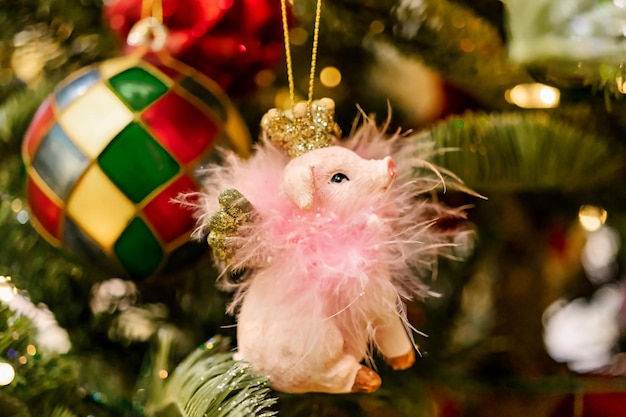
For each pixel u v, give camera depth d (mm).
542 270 457
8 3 397
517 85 371
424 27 369
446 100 413
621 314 485
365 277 274
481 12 376
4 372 294
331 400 345
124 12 358
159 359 331
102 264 326
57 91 332
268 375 279
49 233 331
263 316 279
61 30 414
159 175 312
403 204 305
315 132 298
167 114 317
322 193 281
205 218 294
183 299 404
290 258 278
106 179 311
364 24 385
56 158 315
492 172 342
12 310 323
